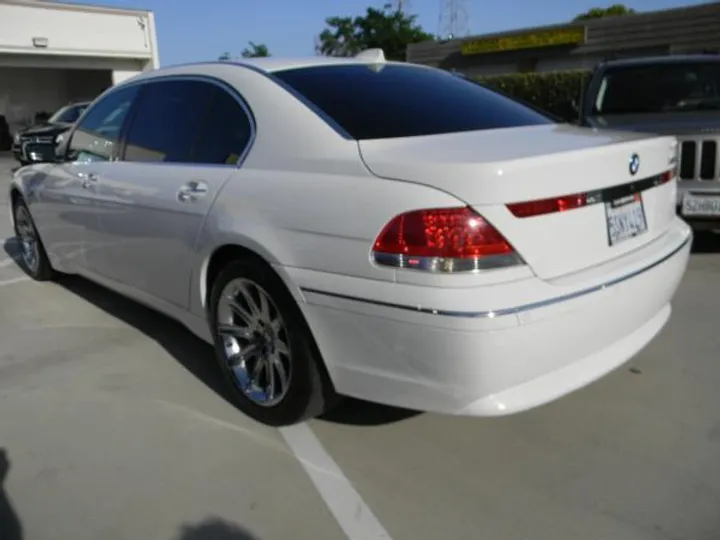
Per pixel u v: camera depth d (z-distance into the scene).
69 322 4.56
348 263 2.47
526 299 2.29
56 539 2.36
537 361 2.37
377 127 2.83
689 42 23.06
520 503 2.49
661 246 2.93
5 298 5.16
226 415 3.21
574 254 2.49
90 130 4.37
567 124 3.45
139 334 4.30
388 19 45.97
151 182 3.55
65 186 4.46
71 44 24.78
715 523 2.35
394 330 2.38
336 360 2.62
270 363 3.02
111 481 2.69
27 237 5.56
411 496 2.55
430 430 3.02
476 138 2.76
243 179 2.97
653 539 2.28
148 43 27.06
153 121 3.76
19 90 27.12
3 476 2.74
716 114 6.03
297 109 2.94
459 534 2.33
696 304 4.57
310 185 2.66
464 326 2.24
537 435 2.96
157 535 2.37
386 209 2.38
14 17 23.28
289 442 2.95
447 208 2.28
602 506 2.46
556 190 2.40
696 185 5.33
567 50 26.16
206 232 3.10
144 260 3.71
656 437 2.91
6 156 23.05
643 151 2.81
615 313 2.57
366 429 3.04
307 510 2.49
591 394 3.31
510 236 2.30
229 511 2.49
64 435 3.05
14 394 3.48
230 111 3.24
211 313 3.27
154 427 3.11
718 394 3.28
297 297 2.66
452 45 29.50
